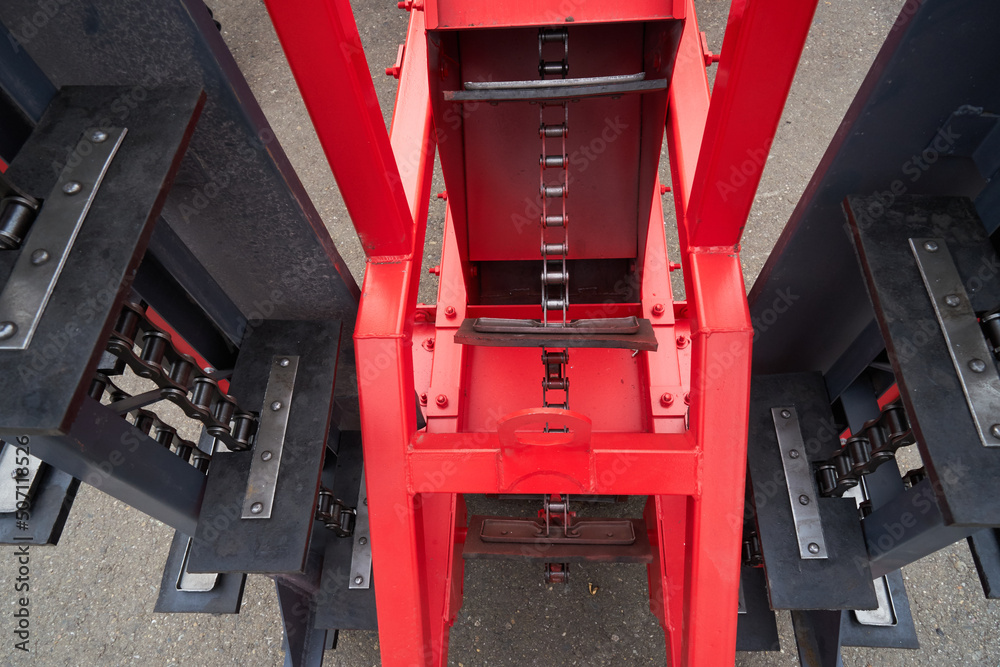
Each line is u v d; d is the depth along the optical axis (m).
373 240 2.12
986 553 2.24
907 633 2.62
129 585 3.55
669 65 2.06
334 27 1.42
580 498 3.60
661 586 2.54
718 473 1.95
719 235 1.99
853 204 1.89
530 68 2.23
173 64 1.59
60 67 1.61
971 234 1.81
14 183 1.49
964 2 1.44
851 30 5.24
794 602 2.10
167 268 2.10
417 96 2.58
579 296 3.25
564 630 3.31
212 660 3.35
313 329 2.37
